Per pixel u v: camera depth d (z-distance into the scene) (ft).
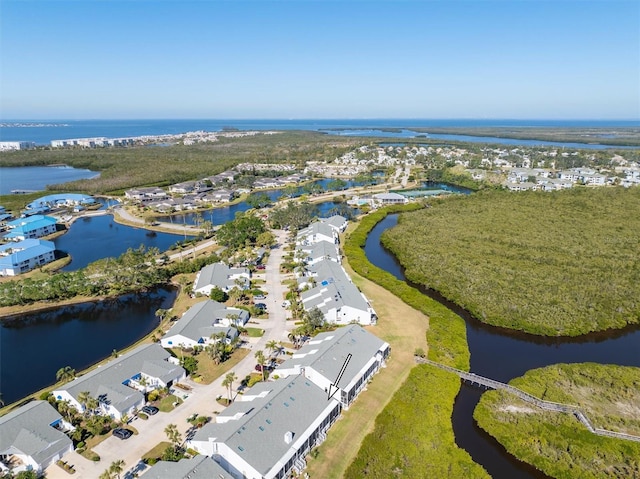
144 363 261.65
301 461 193.36
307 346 282.56
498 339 325.83
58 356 298.35
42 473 187.93
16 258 442.50
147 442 205.98
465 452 206.69
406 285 403.34
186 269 437.99
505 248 500.33
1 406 239.09
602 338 329.11
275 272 438.81
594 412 237.04
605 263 450.30
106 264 415.03
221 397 239.50
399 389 249.96
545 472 199.31
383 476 189.67
